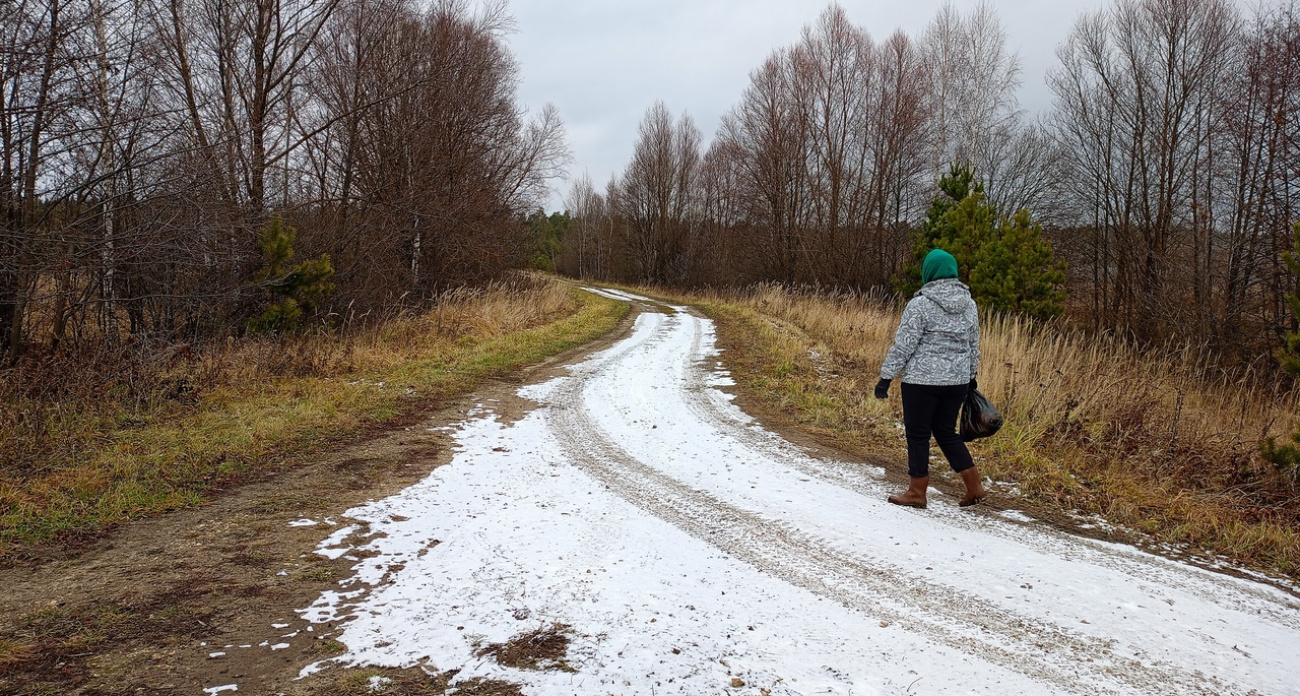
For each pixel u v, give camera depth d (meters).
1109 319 22.31
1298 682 2.71
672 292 40.88
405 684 2.55
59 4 7.23
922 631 3.03
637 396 8.60
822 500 4.82
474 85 20.53
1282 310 15.56
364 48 15.92
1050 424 6.61
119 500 4.42
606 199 63.06
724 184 45.62
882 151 29.94
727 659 2.74
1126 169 22.02
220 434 6.03
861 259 30.30
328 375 9.23
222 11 12.66
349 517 4.36
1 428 5.60
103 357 7.35
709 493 4.93
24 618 3.01
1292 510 4.77
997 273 15.12
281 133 13.91
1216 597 3.47
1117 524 4.53
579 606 3.19
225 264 10.87
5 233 7.18
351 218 15.48
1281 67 15.17
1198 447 6.06
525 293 21.28
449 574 3.53
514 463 5.65
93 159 8.16
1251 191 16.31
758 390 9.00
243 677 2.58
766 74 32.41
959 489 5.20
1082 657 2.85
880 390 4.74
